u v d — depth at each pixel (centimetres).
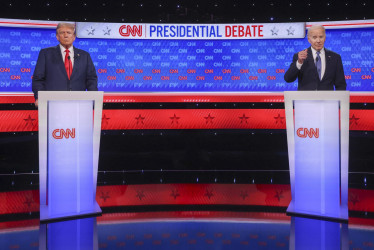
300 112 332
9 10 563
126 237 296
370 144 573
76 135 330
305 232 304
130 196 427
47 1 572
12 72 558
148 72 591
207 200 411
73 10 581
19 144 576
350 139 580
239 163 597
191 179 510
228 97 594
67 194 333
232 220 340
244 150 612
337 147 320
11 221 336
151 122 600
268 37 584
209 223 332
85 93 327
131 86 589
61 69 391
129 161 603
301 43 580
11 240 287
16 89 560
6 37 554
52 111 318
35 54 566
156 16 588
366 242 283
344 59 571
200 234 303
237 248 272
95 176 345
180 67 593
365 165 573
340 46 572
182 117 603
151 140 608
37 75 390
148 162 602
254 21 589
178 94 593
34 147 582
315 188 334
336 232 303
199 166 587
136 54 588
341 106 313
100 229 313
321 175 330
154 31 586
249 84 592
